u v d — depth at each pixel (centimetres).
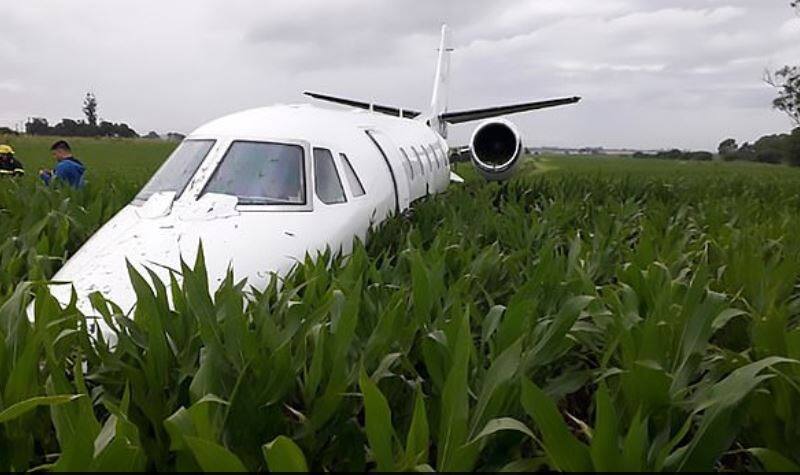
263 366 282
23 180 1220
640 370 259
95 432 246
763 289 432
